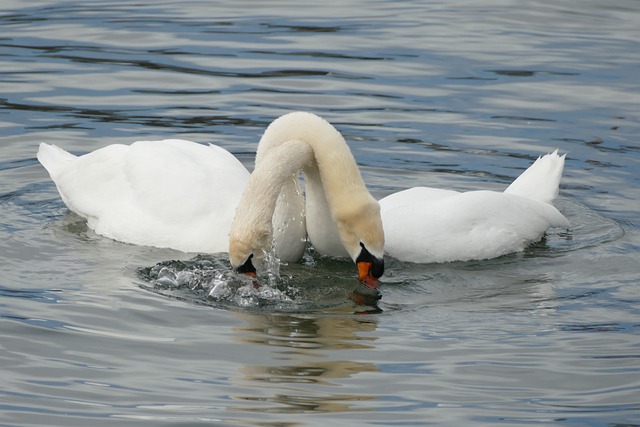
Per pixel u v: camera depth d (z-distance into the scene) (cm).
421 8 2667
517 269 1366
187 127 1877
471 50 2306
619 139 1838
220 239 1391
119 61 2206
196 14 2567
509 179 1683
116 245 1409
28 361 1045
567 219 1529
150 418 938
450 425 934
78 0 2695
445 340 1116
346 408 959
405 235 1397
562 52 2302
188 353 1068
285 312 1187
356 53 2275
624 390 1003
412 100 2011
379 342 1107
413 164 1736
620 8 2675
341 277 1323
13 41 2317
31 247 1383
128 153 1498
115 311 1170
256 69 2166
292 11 2609
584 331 1143
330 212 1348
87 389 991
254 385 1000
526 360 1067
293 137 1345
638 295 1252
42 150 1638
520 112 1959
